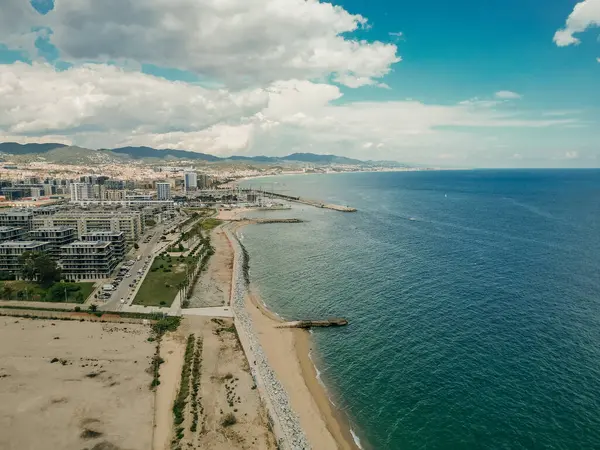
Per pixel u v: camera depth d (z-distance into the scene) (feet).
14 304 629.92
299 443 346.54
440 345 511.81
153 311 615.98
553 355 477.77
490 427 370.53
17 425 357.82
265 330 572.51
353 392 429.38
